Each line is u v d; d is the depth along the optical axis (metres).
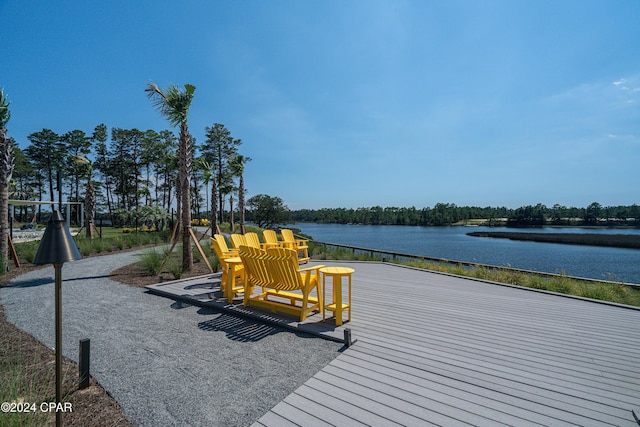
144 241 13.90
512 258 19.33
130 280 6.08
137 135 38.38
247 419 1.85
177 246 9.38
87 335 3.29
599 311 4.05
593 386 2.19
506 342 2.97
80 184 39.34
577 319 3.69
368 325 3.44
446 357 2.64
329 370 2.42
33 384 2.29
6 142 7.22
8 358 2.76
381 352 2.75
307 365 2.55
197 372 2.46
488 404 1.96
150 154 37.72
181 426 1.81
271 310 3.94
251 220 37.84
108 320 3.76
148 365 2.59
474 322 3.55
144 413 1.94
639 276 13.01
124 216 32.69
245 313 3.87
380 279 6.27
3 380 2.29
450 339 3.04
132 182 40.47
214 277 6.08
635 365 2.51
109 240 12.98
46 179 39.97
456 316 3.78
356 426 1.75
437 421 1.79
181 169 6.92
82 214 15.70
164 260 6.73
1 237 7.07
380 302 4.43
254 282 3.98
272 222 37.22
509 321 3.60
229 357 2.72
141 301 4.61
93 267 7.73
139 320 3.76
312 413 1.88
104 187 41.78
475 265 8.36
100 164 39.25
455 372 2.38
